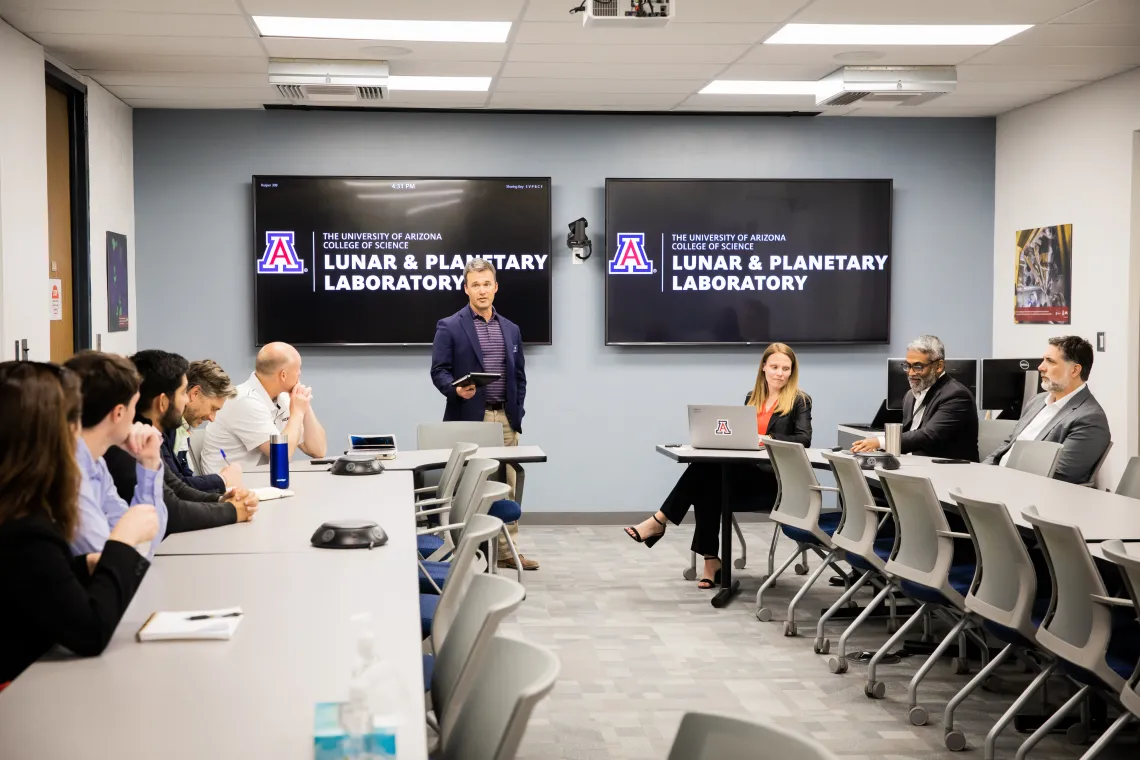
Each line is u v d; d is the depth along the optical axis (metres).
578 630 5.09
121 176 7.34
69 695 1.78
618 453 8.07
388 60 6.34
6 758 1.50
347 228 7.73
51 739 1.58
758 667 4.52
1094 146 7.02
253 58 6.23
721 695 4.14
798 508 5.13
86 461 2.67
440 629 2.84
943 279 8.27
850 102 6.89
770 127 8.08
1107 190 6.90
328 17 5.41
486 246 7.85
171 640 2.09
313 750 1.53
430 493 5.47
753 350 8.15
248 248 7.74
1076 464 5.33
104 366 2.69
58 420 2.11
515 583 2.14
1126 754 3.53
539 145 7.93
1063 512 3.85
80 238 6.57
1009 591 3.40
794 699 4.10
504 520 5.74
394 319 7.80
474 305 6.55
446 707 2.03
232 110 7.68
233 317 7.74
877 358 8.24
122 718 1.67
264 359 5.37
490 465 4.26
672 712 3.94
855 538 4.58
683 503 6.12
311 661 1.96
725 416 5.70
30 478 2.05
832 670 4.44
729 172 8.08
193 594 2.47
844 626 5.17
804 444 6.06
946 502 4.13
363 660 1.67
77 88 6.45
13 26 5.42
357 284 7.76
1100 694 3.09
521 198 7.85
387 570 2.74
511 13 5.36
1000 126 8.15
